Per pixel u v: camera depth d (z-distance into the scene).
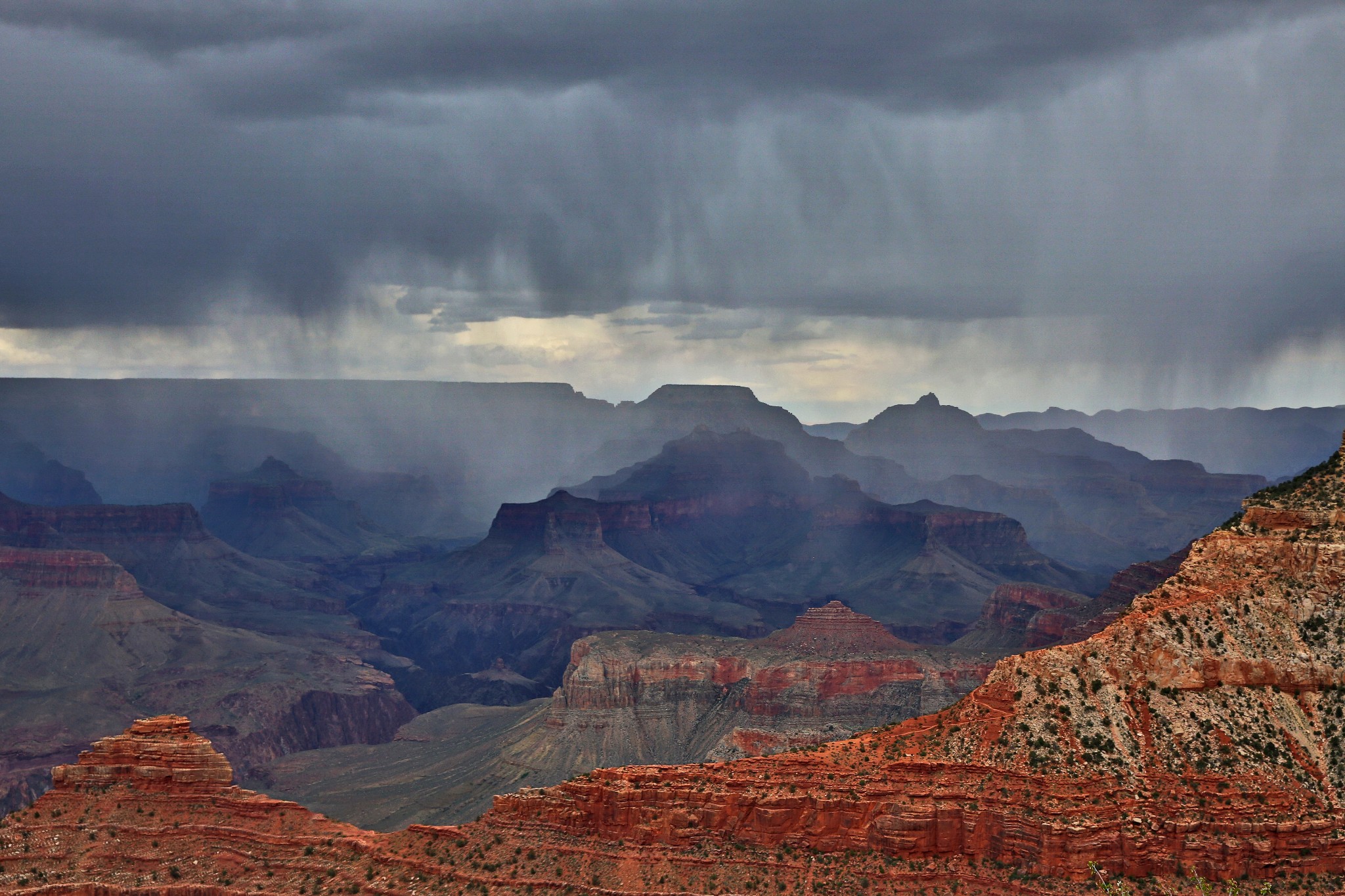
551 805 134.88
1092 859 113.38
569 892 126.50
